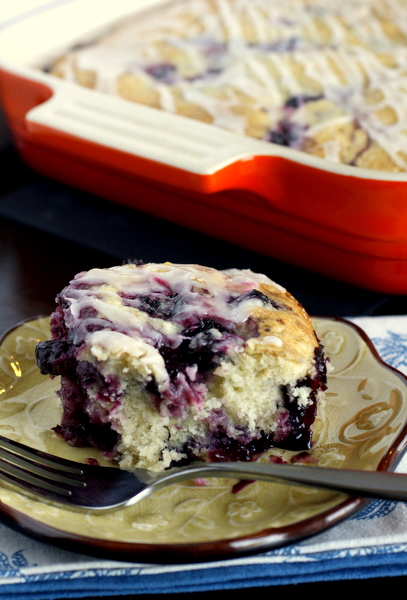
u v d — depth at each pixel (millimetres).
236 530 607
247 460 670
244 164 779
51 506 624
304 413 667
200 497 635
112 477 642
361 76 909
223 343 657
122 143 791
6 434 672
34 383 700
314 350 671
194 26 979
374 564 612
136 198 854
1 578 604
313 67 917
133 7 1001
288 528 603
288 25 978
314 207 781
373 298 802
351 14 994
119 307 669
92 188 875
